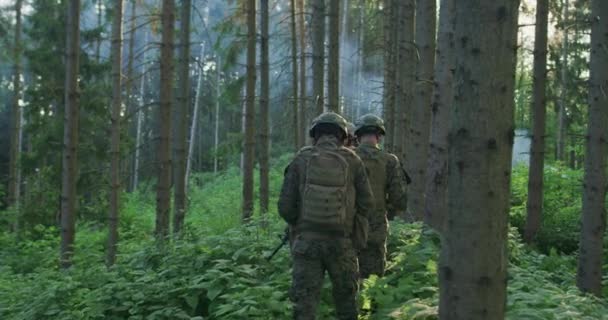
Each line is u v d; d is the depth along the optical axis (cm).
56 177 1952
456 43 298
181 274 652
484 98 292
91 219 1947
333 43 1268
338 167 494
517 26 298
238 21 1562
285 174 507
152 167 1174
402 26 1373
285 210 498
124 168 2134
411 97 1418
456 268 301
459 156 298
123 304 591
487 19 290
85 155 1905
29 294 758
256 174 2972
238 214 1912
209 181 3450
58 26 2080
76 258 1095
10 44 2580
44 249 1623
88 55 2105
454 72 300
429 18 1036
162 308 578
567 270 948
